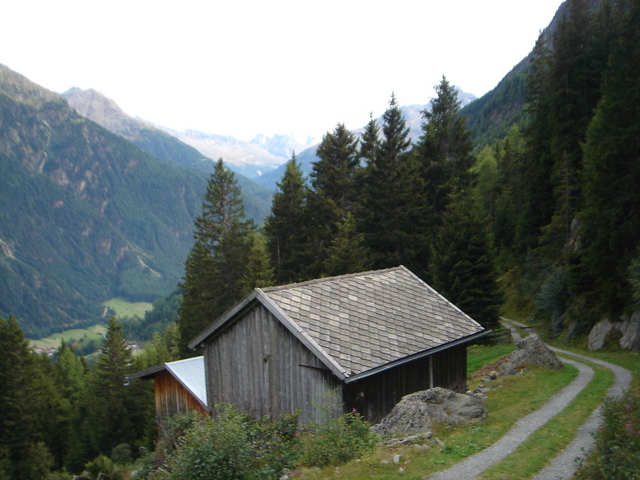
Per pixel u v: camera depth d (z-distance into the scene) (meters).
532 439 10.70
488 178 70.62
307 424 12.52
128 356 41.50
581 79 41.31
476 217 33.78
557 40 44.00
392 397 13.44
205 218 44.44
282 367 13.27
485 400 15.52
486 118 188.38
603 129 28.00
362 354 12.36
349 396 12.02
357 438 10.32
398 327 14.33
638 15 27.31
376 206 41.00
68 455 39.06
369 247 40.84
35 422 40.66
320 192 44.84
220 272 43.41
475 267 32.62
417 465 9.14
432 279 35.19
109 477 24.16
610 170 26.30
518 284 47.12
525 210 47.97
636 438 8.34
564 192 38.62
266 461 9.91
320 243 41.22
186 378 20.84
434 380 15.01
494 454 9.73
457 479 8.52
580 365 22.33
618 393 15.38
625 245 25.97
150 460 16.14
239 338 14.48
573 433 11.12
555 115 42.75
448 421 11.57
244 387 14.37
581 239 30.56
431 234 40.34
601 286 28.12
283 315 12.70
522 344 20.62
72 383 66.12
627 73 27.05
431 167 43.25
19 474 36.81
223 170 44.69
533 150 47.19
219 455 9.20
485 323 32.72
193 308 45.41
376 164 42.81
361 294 15.49
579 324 31.11
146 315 191.62
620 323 26.80
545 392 15.75
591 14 45.66
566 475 8.62
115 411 38.28
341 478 8.76
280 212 43.66
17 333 41.69
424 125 47.00
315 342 12.09
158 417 22.25
